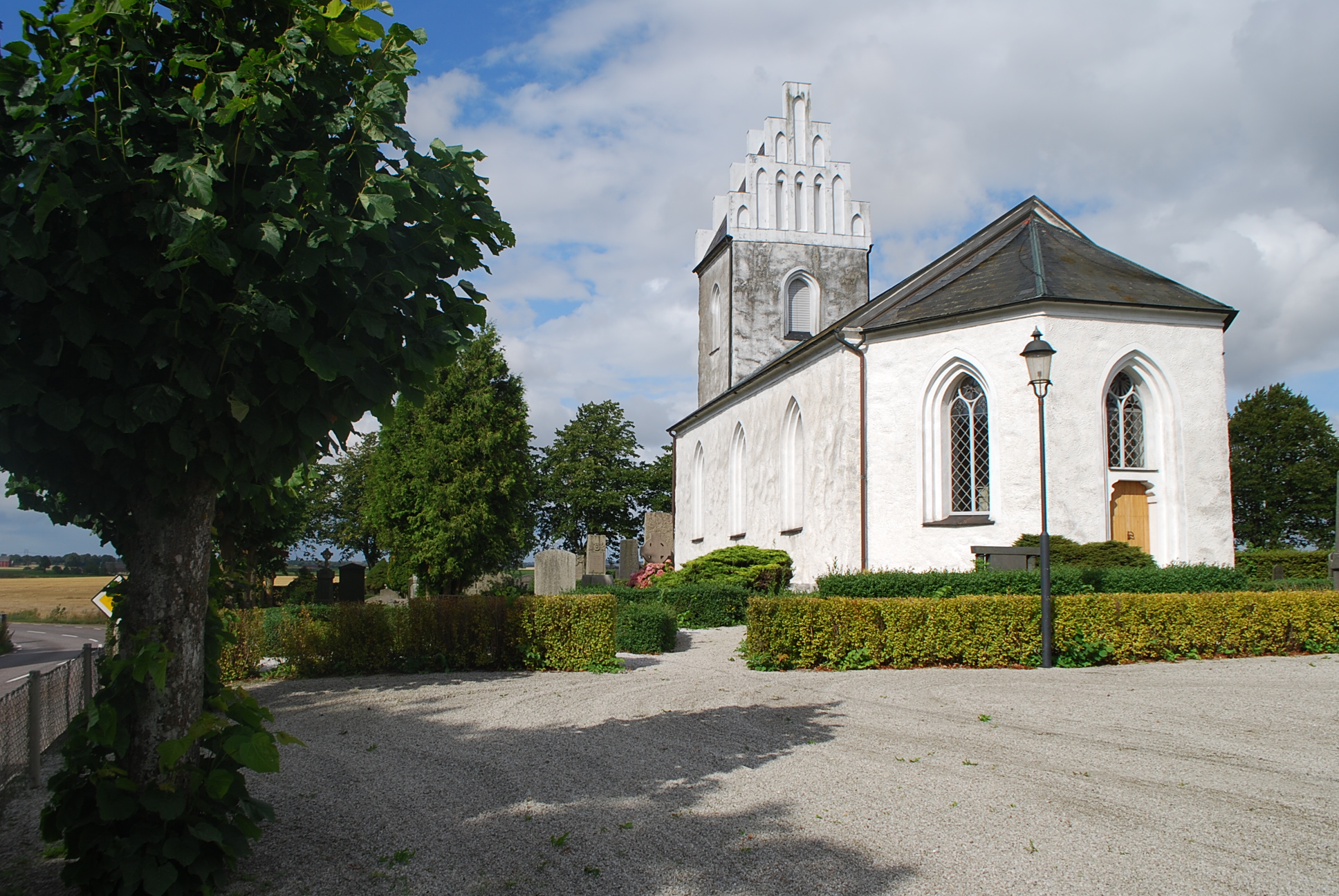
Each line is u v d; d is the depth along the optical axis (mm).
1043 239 21016
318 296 4289
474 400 22578
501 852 5051
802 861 4895
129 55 3926
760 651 12312
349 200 4383
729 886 4551
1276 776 6570
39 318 3824
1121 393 18906
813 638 12195
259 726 4602
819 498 22422
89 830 4133
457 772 6848
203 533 4566
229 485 4941
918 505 19641
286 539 16125
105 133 3781
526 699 10000
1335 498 44406
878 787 6301
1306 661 12609
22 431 3867
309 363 4043
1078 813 5699
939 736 7938
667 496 54344
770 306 34438
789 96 35219
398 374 4781
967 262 23406
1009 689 10289
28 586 61375
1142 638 12641
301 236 4031
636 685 10883
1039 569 15477
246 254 4105
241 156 3990
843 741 7738
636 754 7348
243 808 4527
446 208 4676
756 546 25516
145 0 3902
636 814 5723
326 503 44688
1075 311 18359
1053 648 12375
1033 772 6684
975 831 5363
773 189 34875
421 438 22562
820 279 34812
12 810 6371
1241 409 48219
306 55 4211
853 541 20375
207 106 3902
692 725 8492
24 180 3443
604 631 12367
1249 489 46656
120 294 3848
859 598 13086
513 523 23203
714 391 36469
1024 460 18156
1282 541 46500
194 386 3891
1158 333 18656
